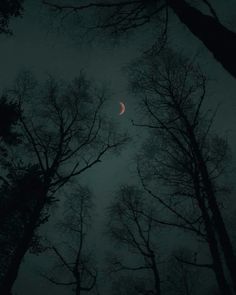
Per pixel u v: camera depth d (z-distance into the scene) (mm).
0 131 8312
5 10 7473
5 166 9000
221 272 6000
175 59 8023
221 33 3221
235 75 2957
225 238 5797
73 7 5527
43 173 8852
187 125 7223
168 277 14859
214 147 7996
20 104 8820
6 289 7160
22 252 7875
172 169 8055
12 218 9688
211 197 6270
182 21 4059
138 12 4980
